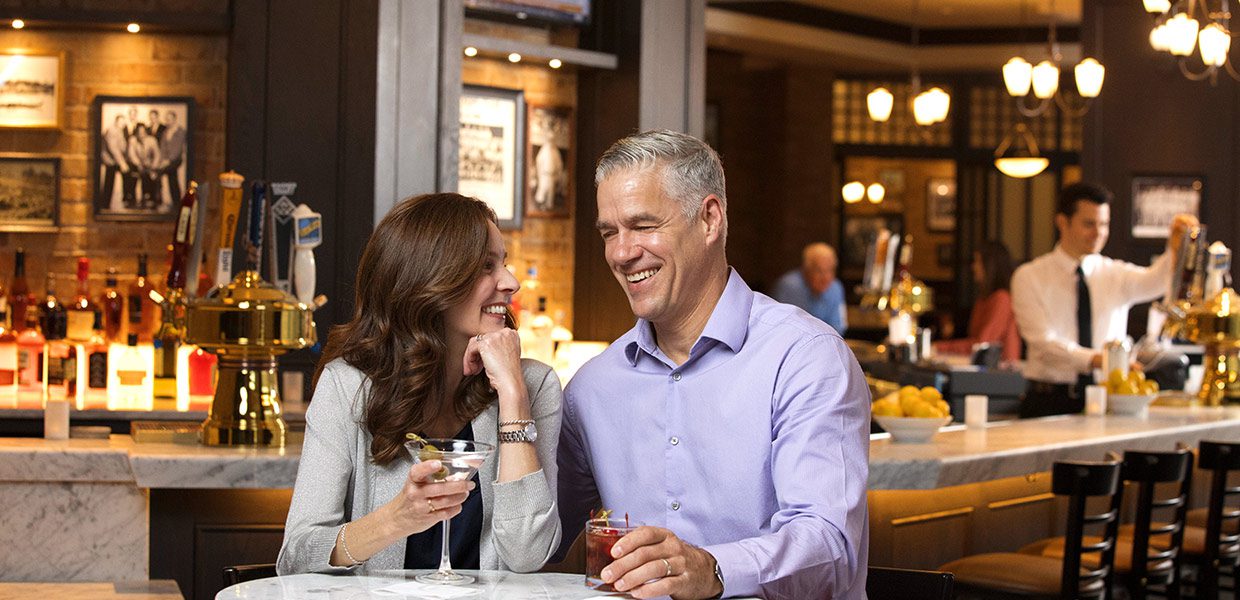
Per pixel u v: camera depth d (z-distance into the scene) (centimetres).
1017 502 461
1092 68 880
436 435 260
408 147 530
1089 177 966
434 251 252
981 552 443
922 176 1552
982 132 1499
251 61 530
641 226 243
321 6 529
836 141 1482
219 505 329
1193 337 579
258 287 338
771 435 246
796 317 251
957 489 430
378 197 525
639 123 584
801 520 230
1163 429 479
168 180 550
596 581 210
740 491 248
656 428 255
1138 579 420
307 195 529
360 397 254
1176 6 761
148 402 467
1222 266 588
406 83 529
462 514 256
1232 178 953
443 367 257
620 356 262
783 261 1462
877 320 1444
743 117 1477
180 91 554
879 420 411
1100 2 960
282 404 477
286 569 247
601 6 595
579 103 600
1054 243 1495
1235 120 952
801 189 1458
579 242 599
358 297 259
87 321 506
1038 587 385
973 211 1502
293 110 529
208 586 329
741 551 219
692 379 252
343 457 254
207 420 338
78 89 552
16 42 547
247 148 530
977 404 470
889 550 398
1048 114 1487
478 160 564
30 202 549
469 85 560
